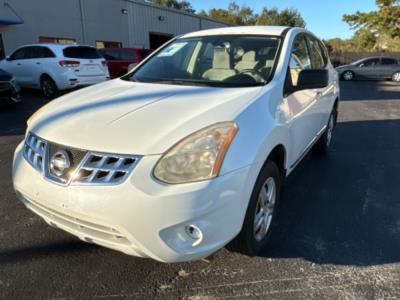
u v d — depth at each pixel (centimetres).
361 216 316
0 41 1370
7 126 655
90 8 1755
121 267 241
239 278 230
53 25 1573
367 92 1330
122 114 219
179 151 186
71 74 960
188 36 368
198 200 181
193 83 288
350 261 249
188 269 240
